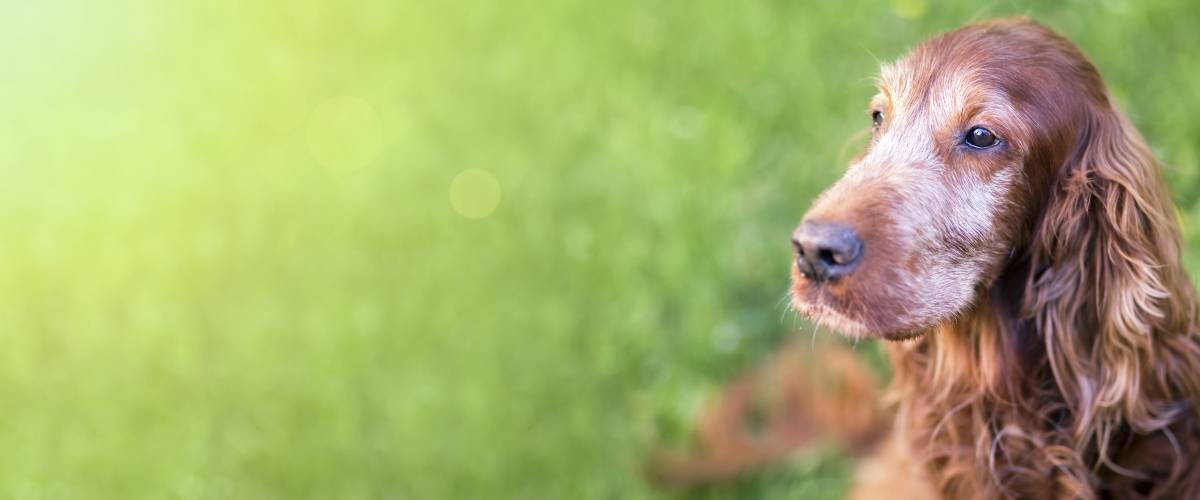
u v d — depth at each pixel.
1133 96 6.44
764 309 6.67
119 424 7.10
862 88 7.25
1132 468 4.08
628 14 8.98
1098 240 3.87
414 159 8.53
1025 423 4.12
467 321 7.25
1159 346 3.90
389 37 9.93
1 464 7.01
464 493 6.36
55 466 6.93
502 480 6.32
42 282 8.22
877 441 5.95
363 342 7.25
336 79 9.74
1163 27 6.77
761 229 6.95
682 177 7.43
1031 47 3.85
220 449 6.86
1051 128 3.79
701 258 6.96
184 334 7.55
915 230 3.69
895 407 5.03
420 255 7.81
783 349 6.21
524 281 7.39
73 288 8.20
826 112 7.45
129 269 8.16
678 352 6.61
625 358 6.69
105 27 11.33
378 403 6.98
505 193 8.03
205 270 8.04
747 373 6.24
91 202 8.78
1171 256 3.88
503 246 7.59
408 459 6.52
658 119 7.98
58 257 8.33
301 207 8.41
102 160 9.34
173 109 9.88
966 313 3.88
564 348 6.86
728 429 6.13
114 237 8.46
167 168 9.08
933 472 4.37
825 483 5.95
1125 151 3.88
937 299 3.74
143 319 7.70
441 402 6.77
